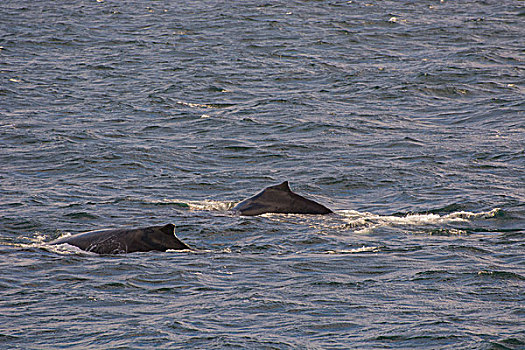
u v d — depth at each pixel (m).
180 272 48.66
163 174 76.94
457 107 107.38
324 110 106.00
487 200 66.62
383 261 51.19
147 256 52.41
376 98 113.12
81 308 42.44
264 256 52.59
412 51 146.50
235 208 65.00
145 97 113.44
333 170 78.00
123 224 60.62
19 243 55.47
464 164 79.19
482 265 49.81
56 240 56.19
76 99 111.94
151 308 42.44
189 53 146.25
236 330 39.25
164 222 60.97
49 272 48.66
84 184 72.88
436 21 174.50
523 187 70.88
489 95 113.44
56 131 93.44
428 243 55.56
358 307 42.47
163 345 37.47
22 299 43.81
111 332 39.06
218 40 157.75
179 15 186.12
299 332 39.03
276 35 161.88
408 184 72.81
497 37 157.38
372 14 183.88
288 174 77.12
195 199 68.44
